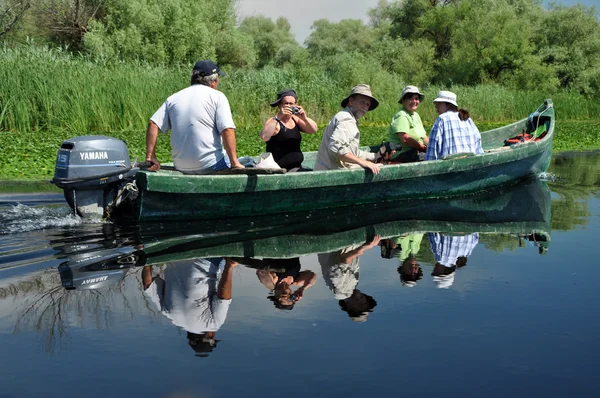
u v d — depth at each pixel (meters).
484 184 7.26
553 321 2.93
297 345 2.61
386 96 26.05
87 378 2.30
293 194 5.68
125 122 15.15
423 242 4.60
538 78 36.72
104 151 5.10
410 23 49.09
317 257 4.11
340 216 5.66
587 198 6.81
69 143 5.07
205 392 2.19
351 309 3.06
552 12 43.28
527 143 7.89
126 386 2.23
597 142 14.77
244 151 10.92
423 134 7.56
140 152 10.34
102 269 3.70
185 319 2.89
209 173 5.43
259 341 2.65
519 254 4.25
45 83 14.20
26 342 2.61
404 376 2.33
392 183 6.27
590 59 39.72
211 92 5.36
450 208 6.14
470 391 2.21
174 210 5.20
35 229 4.74
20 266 3.71
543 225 5.31
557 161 10.86
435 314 3.01
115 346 2.58
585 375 2.35
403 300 3.22
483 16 38.12
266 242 4.53
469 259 4.09
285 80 20.25
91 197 5.12
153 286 3.38
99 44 26.97
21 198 6.18
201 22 30.25
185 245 4.36
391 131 7.41
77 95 14.57
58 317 2.89
